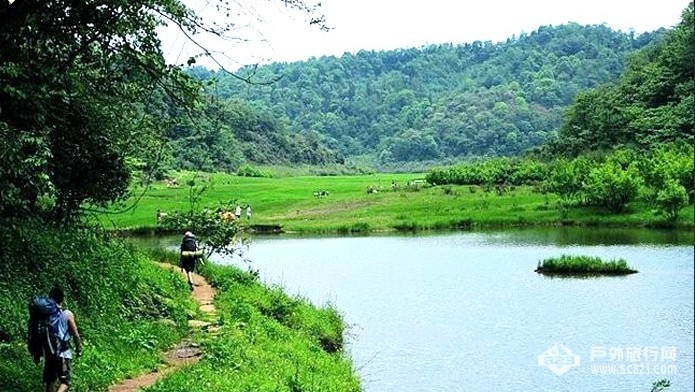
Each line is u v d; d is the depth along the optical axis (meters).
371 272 53.47
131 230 77.56
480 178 121.81
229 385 16.94
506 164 125.38
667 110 130.50
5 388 14.87
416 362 28.53
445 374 27.02
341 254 65.56
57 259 21.91
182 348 21.50
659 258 57.50
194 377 17.30
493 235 79.62
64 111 21.67
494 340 32.06
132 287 24.58
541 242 71.25
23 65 18.83
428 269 54.75
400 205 105.44
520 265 55.97
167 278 29.17
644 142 124.50
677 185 82.00
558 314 37.53
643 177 91.50
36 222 22.47
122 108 23.20
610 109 139.62
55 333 14.34
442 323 35.66
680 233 76.75
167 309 24.70
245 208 105.69
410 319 36.56
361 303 40.84
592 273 50.97
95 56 20.75
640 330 33.66
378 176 189.50
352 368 25.88
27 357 16.73
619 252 61.78
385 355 29.55
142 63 20.75
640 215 87.00
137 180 33.59
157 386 16.42
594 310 38.28
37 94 18.91
